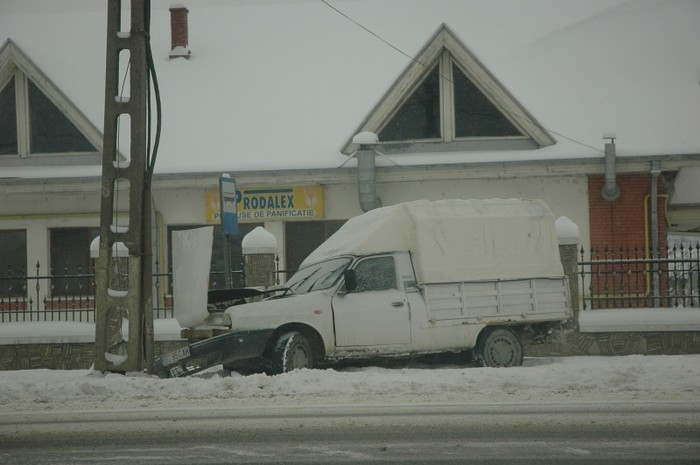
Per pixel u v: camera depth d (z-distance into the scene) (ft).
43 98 136.36
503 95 125.49
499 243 77.77
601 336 92.63
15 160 136.26
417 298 74.43
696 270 95.76
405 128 129.29
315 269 77.20
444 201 78.07
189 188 130.82
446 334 74.54
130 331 72.69
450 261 75.77
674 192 127.54
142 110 73.20
